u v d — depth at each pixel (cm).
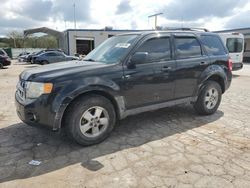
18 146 405
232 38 1367
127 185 297
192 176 315
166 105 488
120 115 429
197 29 616
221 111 607
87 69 396
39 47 6209
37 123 376
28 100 379
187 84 508
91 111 400
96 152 382
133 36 464
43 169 334
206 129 480
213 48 564
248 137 441
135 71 430
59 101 363
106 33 3192
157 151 385
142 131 468
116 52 449
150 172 325
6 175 320
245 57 3281
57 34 3656
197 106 553
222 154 375
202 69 527
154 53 461
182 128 485
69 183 302
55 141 423
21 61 3011
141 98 446
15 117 557
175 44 493
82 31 3144
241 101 721
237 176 315
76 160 357
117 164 346
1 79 1255
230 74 596
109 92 404
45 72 389
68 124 383
